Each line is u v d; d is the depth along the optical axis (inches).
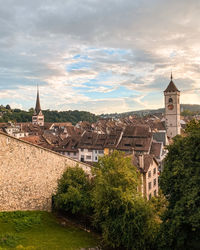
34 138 3174.2
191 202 767.7
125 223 915.4
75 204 1120.2
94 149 2733.8
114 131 2807.6
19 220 981.8
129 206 952.3
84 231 1088.2
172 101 4033.0
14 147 1008.2
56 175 1273.4
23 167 1055.6
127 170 1044.5
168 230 868.6
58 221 1128.2
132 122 6953.7
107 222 956.6
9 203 991.0
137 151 2509.8
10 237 857.5
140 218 925.8
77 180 1225.4
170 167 954.7
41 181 1161.4
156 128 4276.6
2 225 920.3
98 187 1004.6
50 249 834.8
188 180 846.5
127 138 2672.2
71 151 2856.8
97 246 959.0
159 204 1215.6
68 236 986.1
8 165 981.8
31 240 879.7
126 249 998.4
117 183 993.5
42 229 997.8
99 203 979.9
